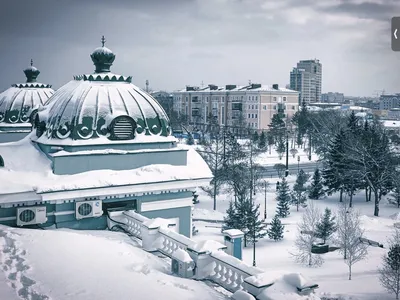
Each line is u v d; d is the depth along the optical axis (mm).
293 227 46156
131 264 13617
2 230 15508
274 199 58312
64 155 19094
